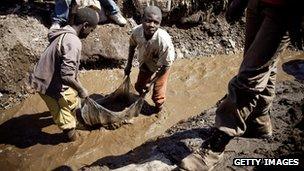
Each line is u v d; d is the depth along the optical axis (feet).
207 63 19.77
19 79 17.03
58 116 14.17
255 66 7.70
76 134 15.14
